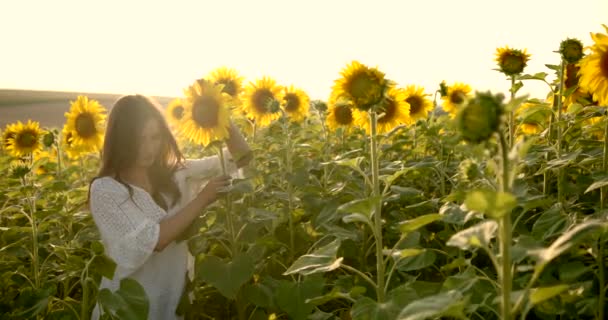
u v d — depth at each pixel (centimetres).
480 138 174
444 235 390
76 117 637
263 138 706
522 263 321
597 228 176
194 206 389
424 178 547
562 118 446
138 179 416
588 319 306
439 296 187
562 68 416
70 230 571
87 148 641
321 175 634
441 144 561
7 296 480
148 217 394
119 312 323
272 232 469
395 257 294
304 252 486
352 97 309
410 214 482
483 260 416
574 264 290
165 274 414
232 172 481
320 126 716
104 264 358
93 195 393
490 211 173
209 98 404
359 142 627
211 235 428
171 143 424
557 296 255
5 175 806
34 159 825
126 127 398
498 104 174
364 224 449
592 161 375
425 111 629
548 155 459
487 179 258
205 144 409
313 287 339
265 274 464
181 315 424
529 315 346
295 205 516
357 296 301
